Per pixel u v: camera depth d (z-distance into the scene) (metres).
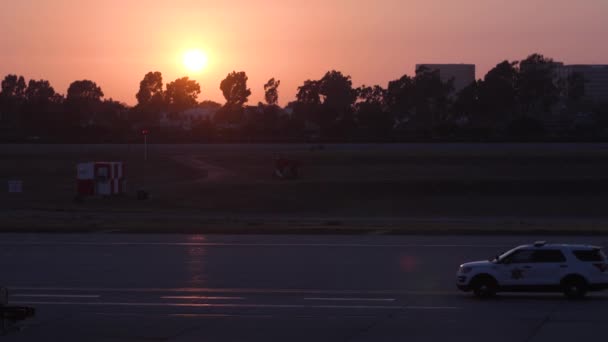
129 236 46.59
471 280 27.59
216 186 80.44
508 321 23.61
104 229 49.84
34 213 62.56
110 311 26.00
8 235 47.34
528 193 76.88
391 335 22.17
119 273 33.84
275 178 91.06
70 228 50.00
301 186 79.94
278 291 29.55
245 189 78.75
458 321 23.77
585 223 56.09
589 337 21.44
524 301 26.89
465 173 96.06
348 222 56.44
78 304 27.25
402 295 28.48
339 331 22.80
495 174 95.38
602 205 70.56
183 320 24.55
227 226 51.66
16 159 116.81
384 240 44.12
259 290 29.78
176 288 30.33
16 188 80.62
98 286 30.81
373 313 25.34
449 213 67.19
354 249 40.62
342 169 102.00
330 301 27.52
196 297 28.47
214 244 42.94
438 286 30.25
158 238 45.66
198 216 63.16
